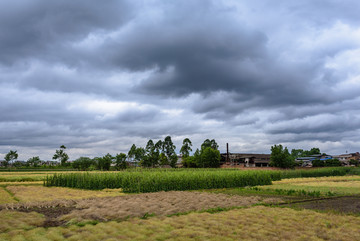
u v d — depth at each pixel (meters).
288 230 12.25
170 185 33.00
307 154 152.62
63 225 12.77
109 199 22.08
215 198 22.83
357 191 29.06
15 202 20.98
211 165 98.75
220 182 37.28
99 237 10.66
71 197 24.55
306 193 27.12
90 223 12.98
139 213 15.38
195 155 106.00
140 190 31.14
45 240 10.24
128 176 32.84
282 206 18.67
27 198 23.38
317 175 66.25
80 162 92.00
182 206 18.39
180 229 11.98
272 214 15.53
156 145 120.25
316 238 11.02
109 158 96.69
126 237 10.66
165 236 10.93
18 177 45.69
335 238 11.12
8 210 16.16
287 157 79.94
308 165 109.94
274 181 48.75
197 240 10.47
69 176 38.19
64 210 17.09
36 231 11.31
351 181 47.94
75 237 10.49
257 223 13.40
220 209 17.17
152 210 16.58
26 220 13.27
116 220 13.83
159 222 13.27
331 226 13.09
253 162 99.88
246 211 16.44
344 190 30.14
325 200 22.14
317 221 13.98
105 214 15.05
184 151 123.00
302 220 14.17
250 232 11.73
